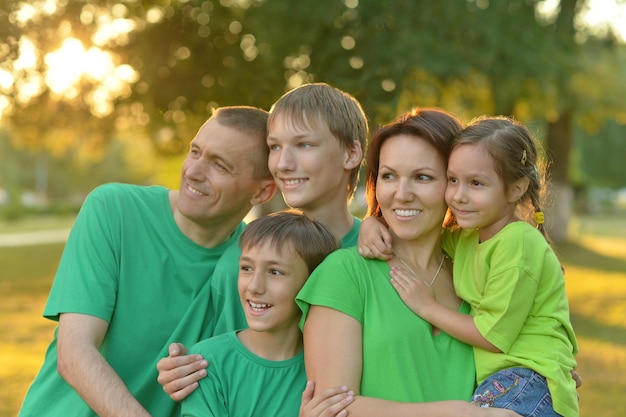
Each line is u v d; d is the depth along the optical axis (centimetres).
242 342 282
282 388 277
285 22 1278
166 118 1562
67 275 290
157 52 1463
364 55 1216
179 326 297
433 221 273
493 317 263
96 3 1442
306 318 268
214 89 1450
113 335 295
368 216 294
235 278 297
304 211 303
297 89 300
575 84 1962
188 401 268
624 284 1800
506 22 1368
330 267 268
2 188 6556
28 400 299
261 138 304
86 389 269
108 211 298
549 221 313
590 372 911
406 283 268
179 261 303
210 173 296
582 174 4591
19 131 1811
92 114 1625
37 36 1336
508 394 260
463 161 268
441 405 247
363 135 309
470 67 1310
